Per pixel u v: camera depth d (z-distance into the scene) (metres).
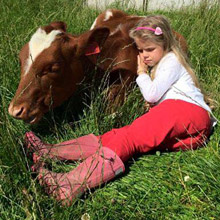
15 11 2.29
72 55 1.31
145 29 1.26
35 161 1.16
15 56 1.60
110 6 2.52
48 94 1.27
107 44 1.45
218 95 1.46
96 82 1.45
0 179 1.05
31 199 0.99
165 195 1.08
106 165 1.09
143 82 1.28
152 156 1.23
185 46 1.67
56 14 2.12
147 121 1.18
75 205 1.04
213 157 1.19
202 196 1.07
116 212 1.01
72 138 1.33
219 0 2.35
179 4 2.89
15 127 1.27
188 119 1.19
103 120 1.37
